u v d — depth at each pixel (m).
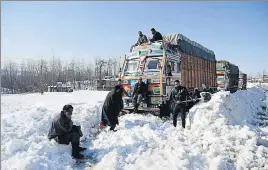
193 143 6.91
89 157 6.21
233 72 27.67
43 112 9.30
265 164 5.59
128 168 5.47
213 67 19.59
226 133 7.26
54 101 18.66
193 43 15.27
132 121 9.46
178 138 7.21
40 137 6.56
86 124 8.68
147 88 10.88
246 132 7.14
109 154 6.06
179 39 13.10
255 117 12.69
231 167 5.52
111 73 58.59
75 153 6.22
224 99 9.76
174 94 8.93
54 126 6.36
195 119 8.47
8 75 53.09
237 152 6.27
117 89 8.52
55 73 57.28
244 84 37.59
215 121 8.03
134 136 7.41
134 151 6.35
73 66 59.97
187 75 13.43
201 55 16.33
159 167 5.39
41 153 5.76
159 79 10.68
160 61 11.03
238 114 10.47
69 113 6.27
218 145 6.55
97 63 58.28
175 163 5.49
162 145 6.59
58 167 5.43
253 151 6.22
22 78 54.22
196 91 12.61
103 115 8.48
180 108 8.76
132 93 11.27
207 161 5.76
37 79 52.28
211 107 8.77
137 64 11.52
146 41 13.02
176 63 12.12
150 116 10.91
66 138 6.30
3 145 5.84
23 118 8.19
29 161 5.09
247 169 5.39
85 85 56.31
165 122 9.79
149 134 7.76
